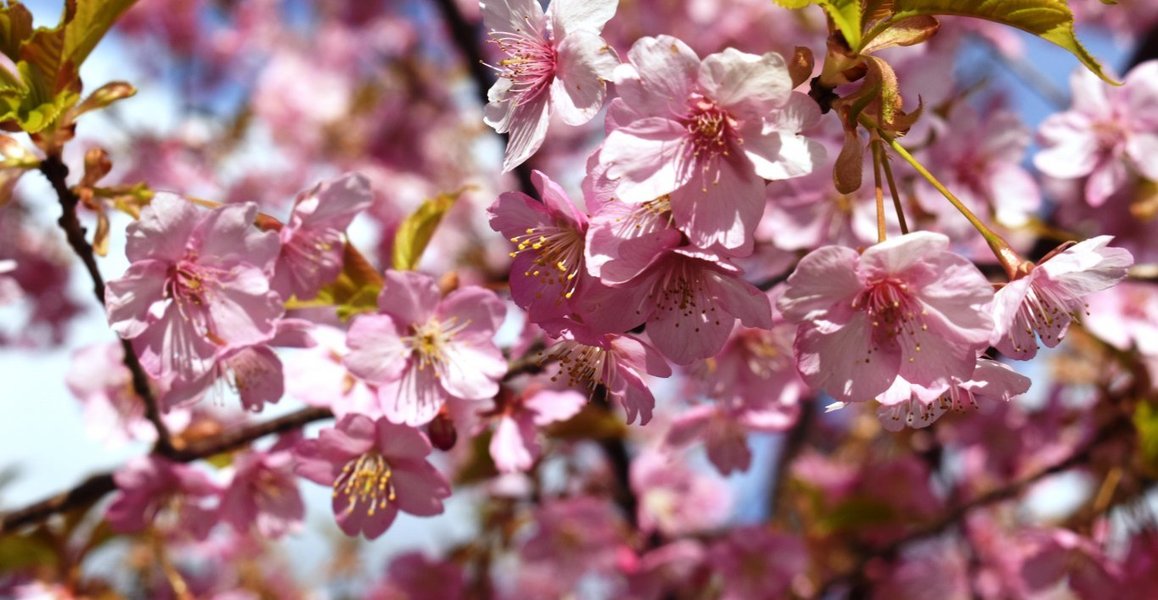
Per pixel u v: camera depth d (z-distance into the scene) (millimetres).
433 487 634
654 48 581
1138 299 765
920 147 708
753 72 578
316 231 640
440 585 872
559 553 862
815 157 578
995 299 588
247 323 617
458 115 1478
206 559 943
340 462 631
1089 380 883
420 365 628
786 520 1050
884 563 973
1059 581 776
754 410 701
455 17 1138
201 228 614
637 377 599
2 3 619
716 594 901
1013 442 957
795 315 585
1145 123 727
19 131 624
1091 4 1256
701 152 582
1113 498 790
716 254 581
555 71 600
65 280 1202
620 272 580
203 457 677
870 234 692
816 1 587
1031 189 720
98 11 624
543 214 592
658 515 915
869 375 586
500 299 632
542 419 657
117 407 702
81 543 758
